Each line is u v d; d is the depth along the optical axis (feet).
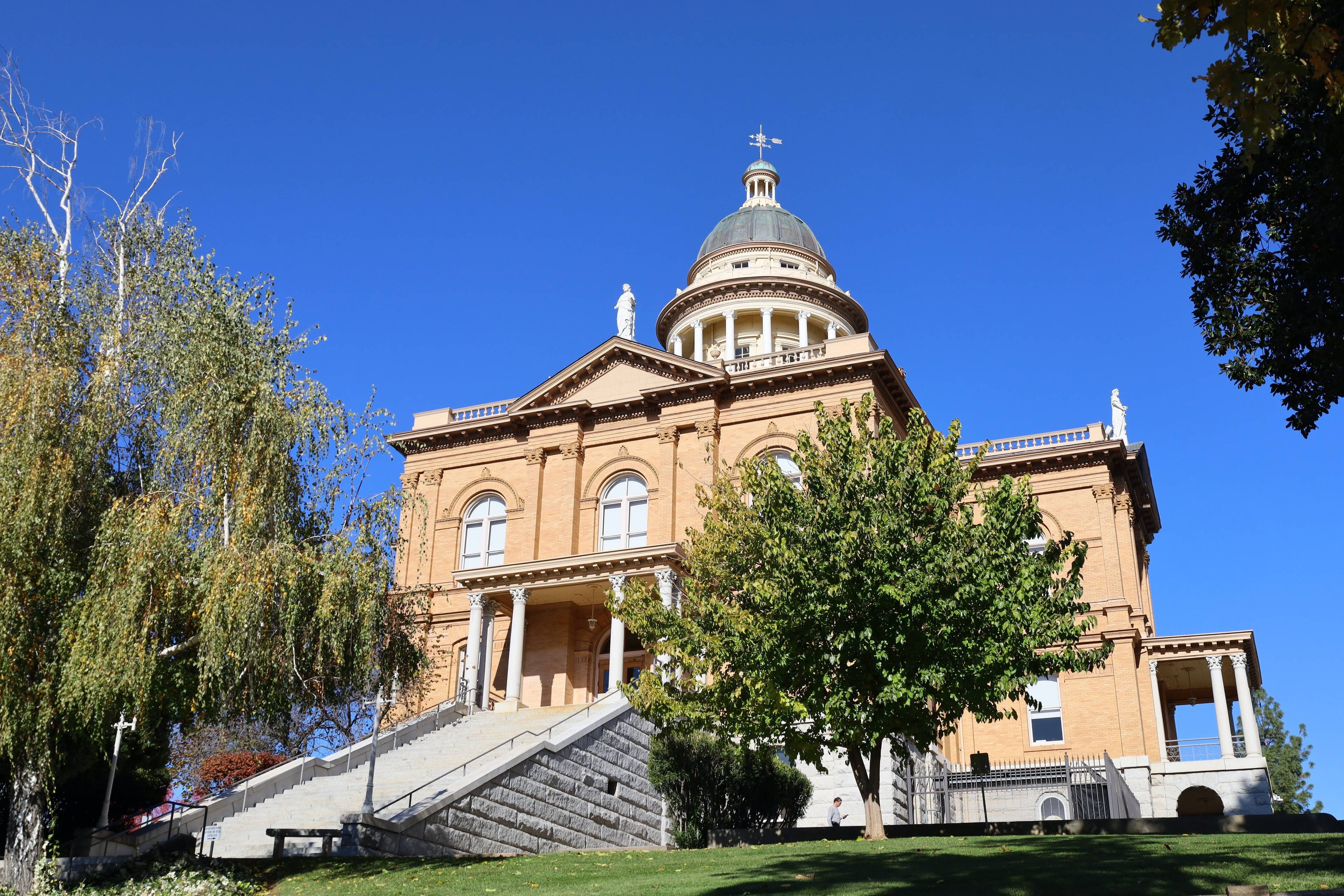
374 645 72.33
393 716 112.27
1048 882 48.29
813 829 77.66
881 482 73.87
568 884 59.72
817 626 70.44
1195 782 124.57
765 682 72.43
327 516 72.74
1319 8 28.99
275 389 71.26
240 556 65.26
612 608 87.76
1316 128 45.16
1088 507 139.03
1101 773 103.30
